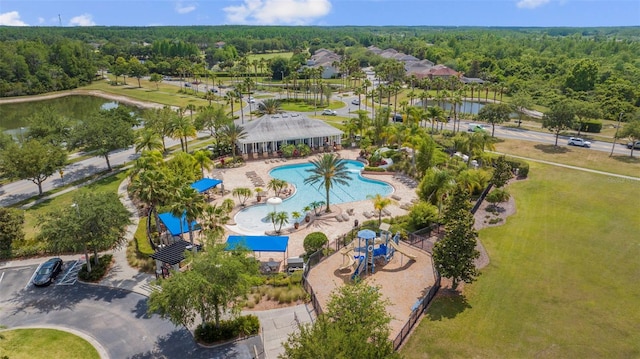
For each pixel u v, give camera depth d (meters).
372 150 85.44
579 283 40.56
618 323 34.72
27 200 62.91
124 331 34.53
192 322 32.00
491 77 181.00
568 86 151.00
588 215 56.34
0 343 32.78
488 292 39.00
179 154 67.12
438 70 194.50
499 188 62.81
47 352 31.97
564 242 48.88
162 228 53.22
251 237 45.59
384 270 43.00
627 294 38.75
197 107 143.88
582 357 30.92
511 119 121.19
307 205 62.19
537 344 32.19
